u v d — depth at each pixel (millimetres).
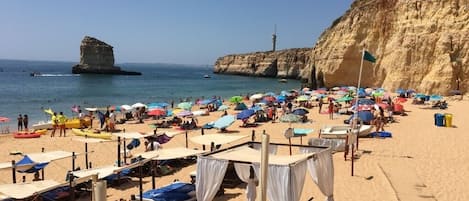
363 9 74188
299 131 25766
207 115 45938
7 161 24266
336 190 16625
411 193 15742
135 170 19703
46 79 126250
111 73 162875
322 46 82062
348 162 20906
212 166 13328
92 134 24875
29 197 14484
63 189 16484
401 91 55750
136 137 23156
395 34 66375
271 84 119188
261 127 35188
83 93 79688
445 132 29719
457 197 15305
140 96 75688
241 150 14859
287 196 11688
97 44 161625
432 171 18906
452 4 60125
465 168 19391
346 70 74375
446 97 54625
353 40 73250
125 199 16312
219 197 16281
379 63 69250
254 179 13180
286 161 12570
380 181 17641
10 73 165500
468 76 56219
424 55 60469
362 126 28500
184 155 17688
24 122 37094
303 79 122188
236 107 48312
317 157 13594
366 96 53375
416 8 63812
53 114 38625
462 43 57375
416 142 25875
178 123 38250
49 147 27844
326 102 53812
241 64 185500
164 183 18453
